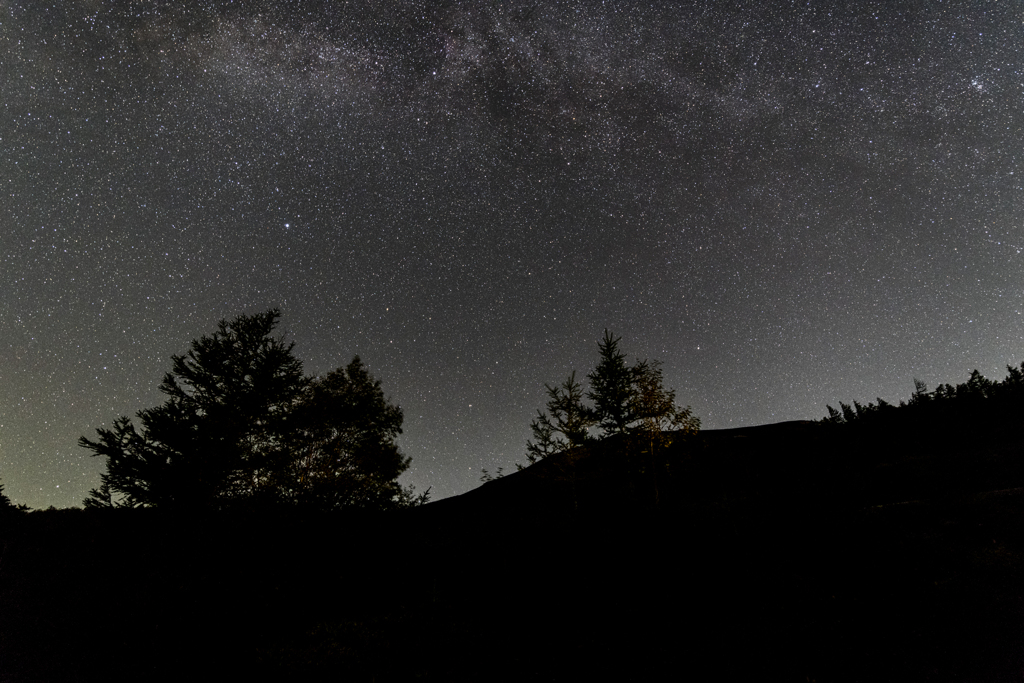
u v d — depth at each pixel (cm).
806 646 793
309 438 1767
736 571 1102
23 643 881
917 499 1453
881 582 955
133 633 938
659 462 2050
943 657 720
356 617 1066
